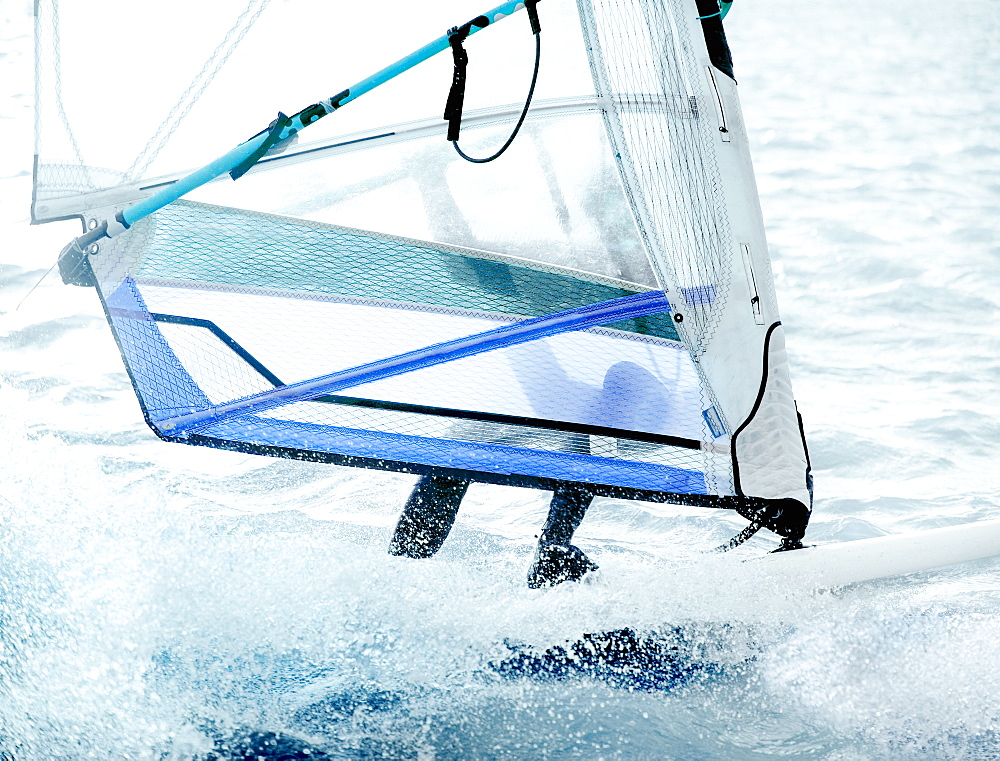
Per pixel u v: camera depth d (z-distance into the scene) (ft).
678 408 27.99
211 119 28.27
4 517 27.09
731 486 27.66
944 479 38.99
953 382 48.06
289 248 28.63
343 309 28.58
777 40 154.40
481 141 29.22
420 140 29.25
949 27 165.07
